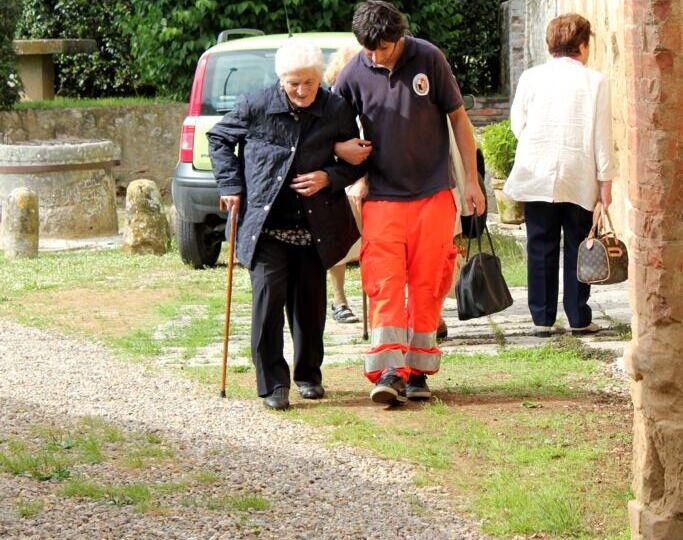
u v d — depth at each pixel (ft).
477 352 35.04
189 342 37.88
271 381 29.25
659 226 17.51
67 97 93.20
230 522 21.34
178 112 78.64
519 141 35.91
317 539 20.72
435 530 21.17
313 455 25.38
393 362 28.58
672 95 17.22
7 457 24.89
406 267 28.99
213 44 76.38
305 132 28.17
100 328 40.57
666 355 17.70
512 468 24.36
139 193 56.54
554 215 36.22
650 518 17.98
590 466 24.25
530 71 35.78
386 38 27.45
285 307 30.66
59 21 91.86
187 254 51.78
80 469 24.35
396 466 24.62
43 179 63.05
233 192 28.73
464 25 88.79
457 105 28.63
